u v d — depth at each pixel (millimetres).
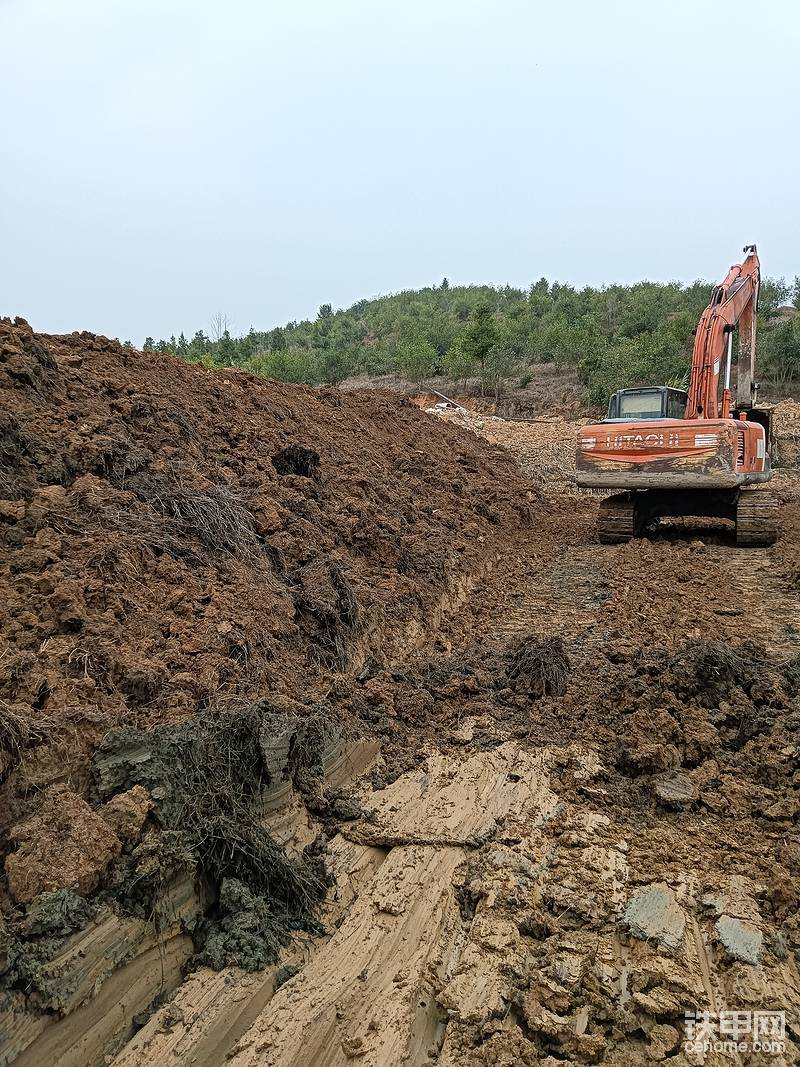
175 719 3740
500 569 9727
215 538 5449
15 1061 2293
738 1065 2699
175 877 3053
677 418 11539
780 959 3201
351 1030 2789
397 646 6266
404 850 3873
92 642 3916
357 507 7773
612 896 3547
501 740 4973
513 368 33375
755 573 9633
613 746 4891
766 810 4180
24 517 4605
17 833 2842
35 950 2512
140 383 7434
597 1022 2912
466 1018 2852
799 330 30625
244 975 2953
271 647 4906
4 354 5809
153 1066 2523
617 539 11773
